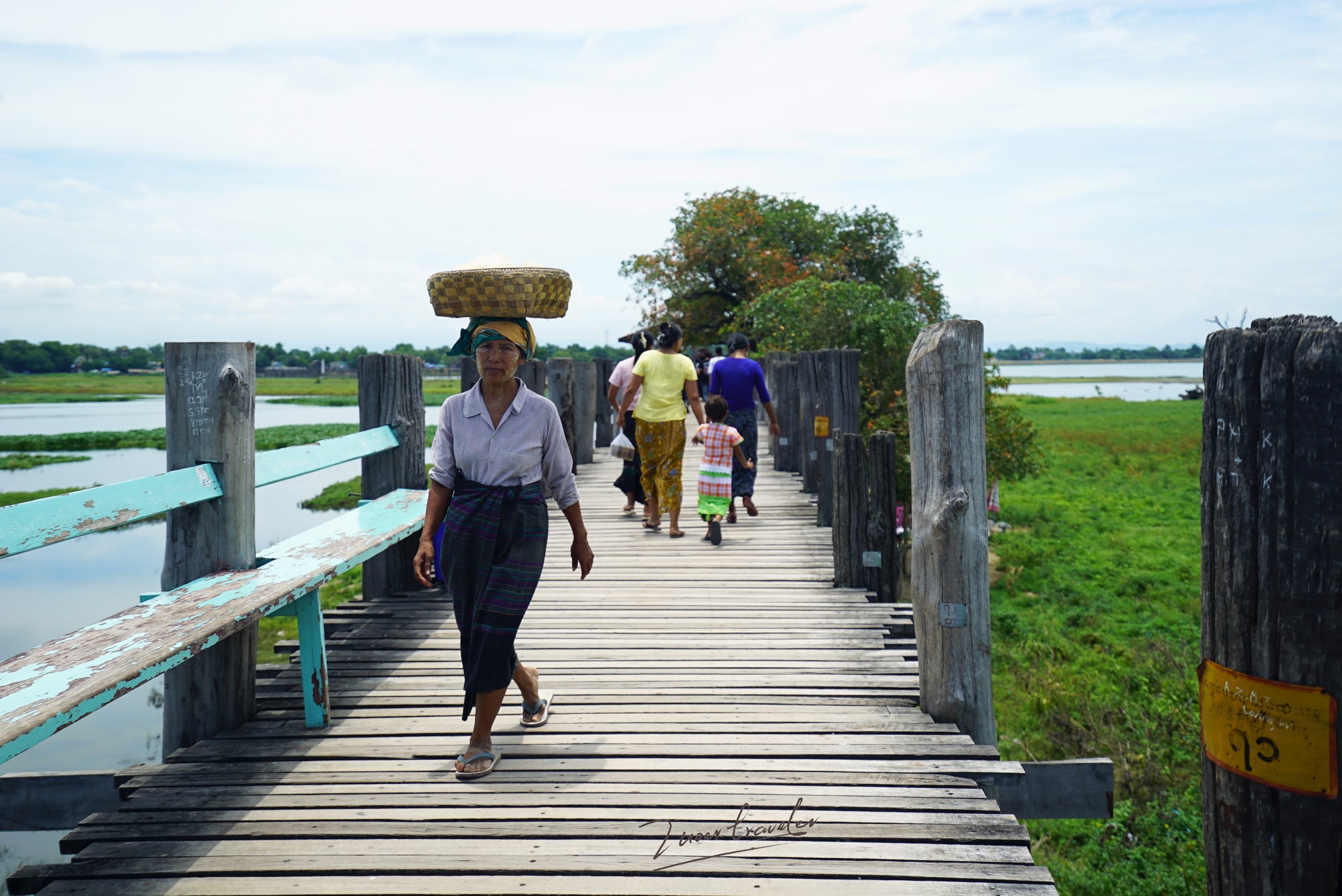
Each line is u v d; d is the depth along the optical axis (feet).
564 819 9.66
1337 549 6.31
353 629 16.90
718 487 23.63
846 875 8.58
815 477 31.81
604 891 8.36
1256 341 6.64
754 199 101.91
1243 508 6.77
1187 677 35.19
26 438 152.97
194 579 12.18
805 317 57.52
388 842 9.21
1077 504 83.46
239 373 12.12
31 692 7.63
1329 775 6.49
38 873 8.70
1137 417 181.06
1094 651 42.98
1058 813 10.96
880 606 17.95
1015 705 36.78
